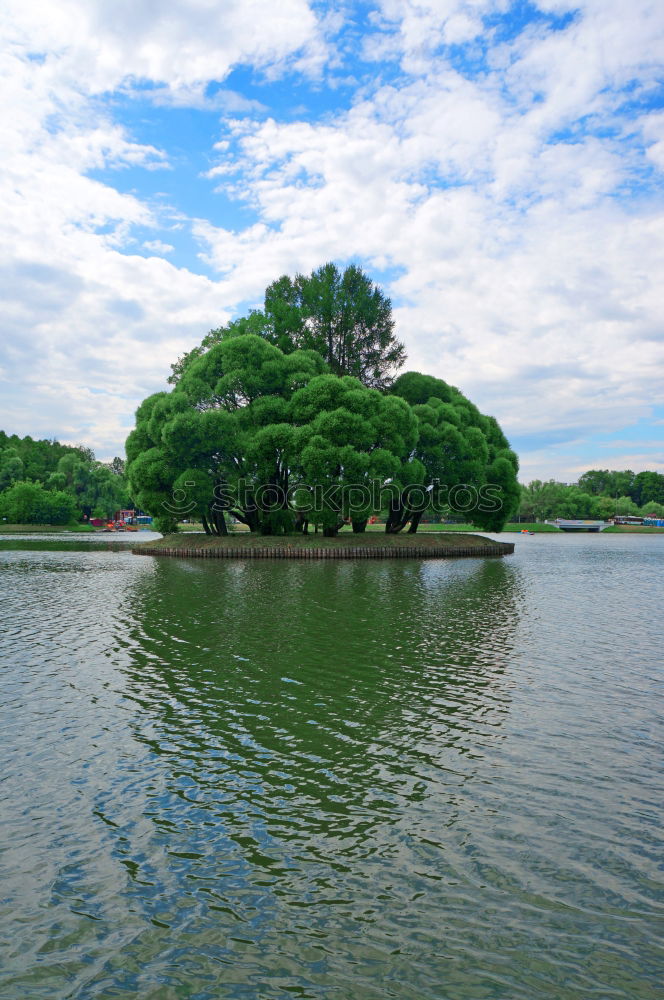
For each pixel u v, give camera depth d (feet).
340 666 40.91
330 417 141.18
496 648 46.39
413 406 183.21
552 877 17.94
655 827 20.72
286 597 73.82
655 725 30.30
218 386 156.87
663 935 15.60
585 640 49.60
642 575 108.47
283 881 17.75
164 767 25.39
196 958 14.75
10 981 13.96
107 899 16.93
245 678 38.01
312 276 192.54
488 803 22.39
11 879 17.78
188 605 66.95
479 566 127.85
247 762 25.91
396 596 75.51
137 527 404.16
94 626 54.39
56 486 382.42
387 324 196.75
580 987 13.83
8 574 105.60
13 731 29.22
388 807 22.12
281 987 13.80
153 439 162.30
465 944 15.23
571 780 24.30
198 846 19.57
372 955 14.84
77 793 23.06
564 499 471.21
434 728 29.86
